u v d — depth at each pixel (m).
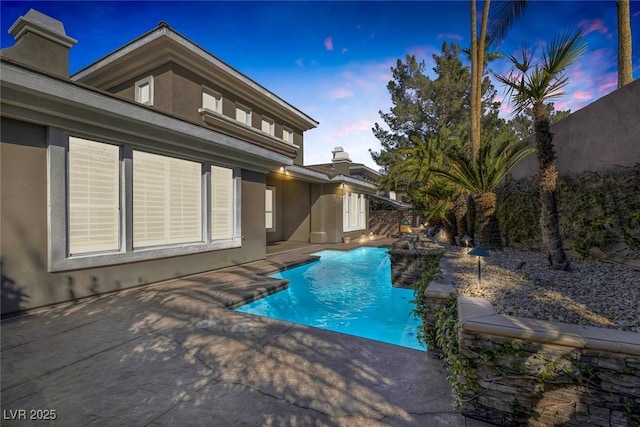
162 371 3.27
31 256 5.02
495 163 7.16
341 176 16.05
